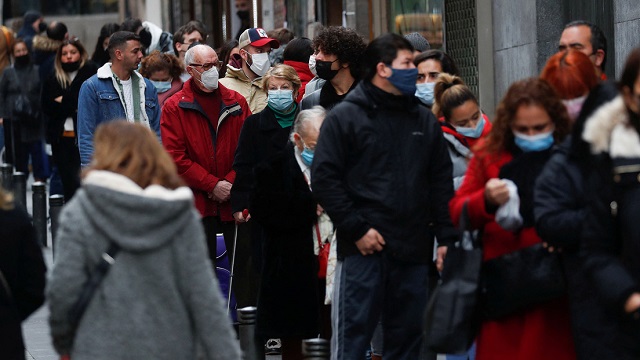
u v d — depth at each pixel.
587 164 14.53
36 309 15.27
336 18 55.09
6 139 52.59
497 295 16.14
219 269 27.41
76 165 39.94
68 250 13.88
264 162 21.86
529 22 34.31
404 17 46.44
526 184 16.11
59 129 39.94
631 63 13.93
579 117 14.70
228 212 27.39
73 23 102.94
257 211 21.81
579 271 15.13
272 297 22.19
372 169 18.84
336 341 19.08
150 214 13.80
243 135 24.77
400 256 18.84
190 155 27.27
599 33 21.61
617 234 14.20
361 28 49.69
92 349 13.80
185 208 13.93
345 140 18.84
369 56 18.89
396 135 18.89
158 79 33.81
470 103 19.83
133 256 13.88
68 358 14.31
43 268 15.16
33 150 52.00
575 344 15.22
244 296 25.88
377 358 21.81
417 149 18.97
